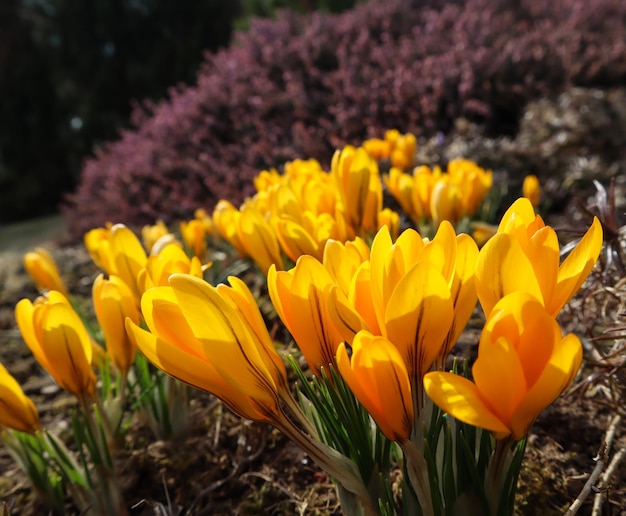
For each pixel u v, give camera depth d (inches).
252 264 11.8
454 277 4.4
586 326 8.1
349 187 8.2
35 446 7.6
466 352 9.2
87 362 6.6
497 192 13.5
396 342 4.1
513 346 3.7
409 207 10.9
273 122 26.7
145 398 8.6
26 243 37.2
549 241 4.1
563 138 20.2
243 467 8.1
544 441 7.7
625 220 15.0
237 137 27.3
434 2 35.2
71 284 20.0
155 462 8.3
